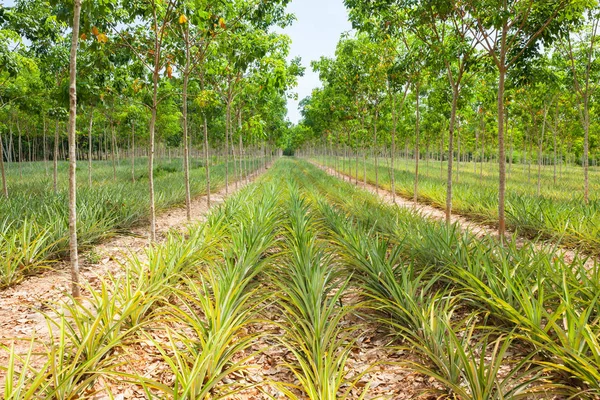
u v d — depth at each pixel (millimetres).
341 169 39406
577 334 2949
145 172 24562
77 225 7191
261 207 9070
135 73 8891
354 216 9602
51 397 2699
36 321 4477
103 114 17922
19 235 5934
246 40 9125
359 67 14734
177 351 3125
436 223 7402
